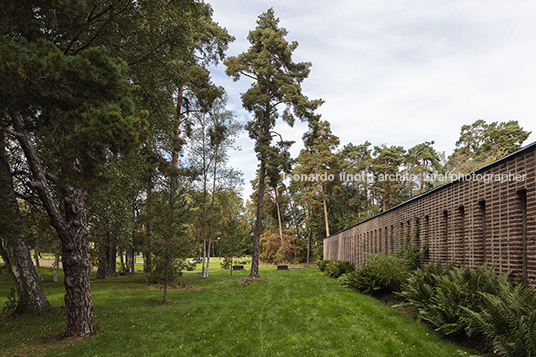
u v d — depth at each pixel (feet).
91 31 34.55
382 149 191.31
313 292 48.78
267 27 88.89
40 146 31.96
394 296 35.60
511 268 22.02
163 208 49.83
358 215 175.22
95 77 21.08
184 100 79.36
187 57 45.37
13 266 34.47
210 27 68.28
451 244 31.07
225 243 88.58
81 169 23.79
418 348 19.71
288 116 88.79
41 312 34.53
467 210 28.22
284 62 87.30
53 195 38.19
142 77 40.14
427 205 37.11
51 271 95.91
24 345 25.02
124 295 52.06
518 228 21.56
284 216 193.36
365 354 20.11
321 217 169.48
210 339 25.99
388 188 177.27
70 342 25.68
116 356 22.75
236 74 85.46
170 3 40.29
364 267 44.45
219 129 79.87
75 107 22.61
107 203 41.63
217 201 92.17
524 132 140.46
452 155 170.60
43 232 57.26
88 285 28.45
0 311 37.22
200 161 84.64
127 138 22.15
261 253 167.94
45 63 18.72
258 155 83.15
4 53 17.83
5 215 24.91
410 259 37.32
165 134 54.44
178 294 53.98
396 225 48.01
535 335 14.21
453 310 20.35
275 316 31.71
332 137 162.30
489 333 16.42
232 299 47.11
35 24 23.79
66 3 24.20
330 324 26.76
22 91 19.01
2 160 32.89
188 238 52.95
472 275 22.36
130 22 34.76
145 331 28.53
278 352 22.02
